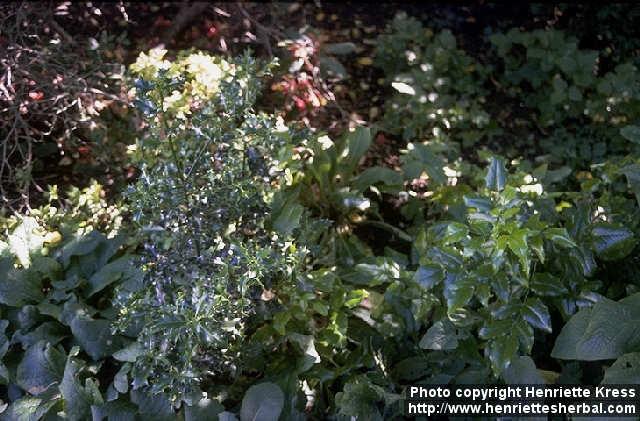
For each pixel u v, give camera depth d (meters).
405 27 2.86
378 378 1.80
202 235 1.73
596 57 2.73
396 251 2.30
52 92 2.15
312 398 1.84
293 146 1.95
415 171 2.29
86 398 1.69
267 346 1.82
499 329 1.65
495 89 2.91
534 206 1.83
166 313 1.58
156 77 1.78
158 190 1.69
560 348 1.63
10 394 1.78
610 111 2.64
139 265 1.76
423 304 1.78
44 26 2.33
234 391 1.83
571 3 3.01
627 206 1.87
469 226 1.72
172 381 1.60
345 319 1.84
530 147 2.71
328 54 2.88
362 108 2.78
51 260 1.91
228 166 1.73
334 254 2.09
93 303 1.93
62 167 2.42
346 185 2.29
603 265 1.85
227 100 1.79
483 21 3.12
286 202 1.98
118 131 2.35
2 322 1.82
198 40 2.73
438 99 2.69
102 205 2.10
